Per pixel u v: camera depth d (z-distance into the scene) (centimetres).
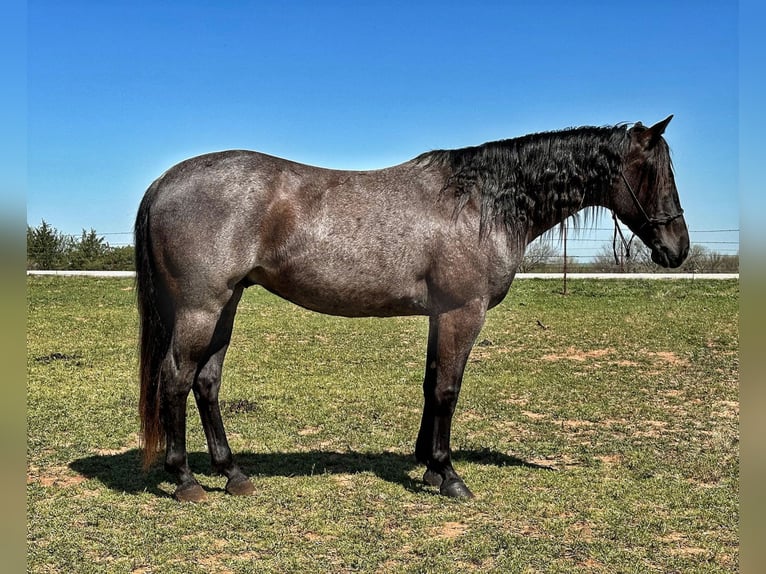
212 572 390
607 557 415
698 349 1235
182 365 484
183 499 495
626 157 540
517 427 739
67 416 735
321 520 465
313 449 647
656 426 744
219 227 470
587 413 795
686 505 504
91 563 396
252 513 476
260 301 2094
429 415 566
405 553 421
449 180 514
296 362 1111
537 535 450
